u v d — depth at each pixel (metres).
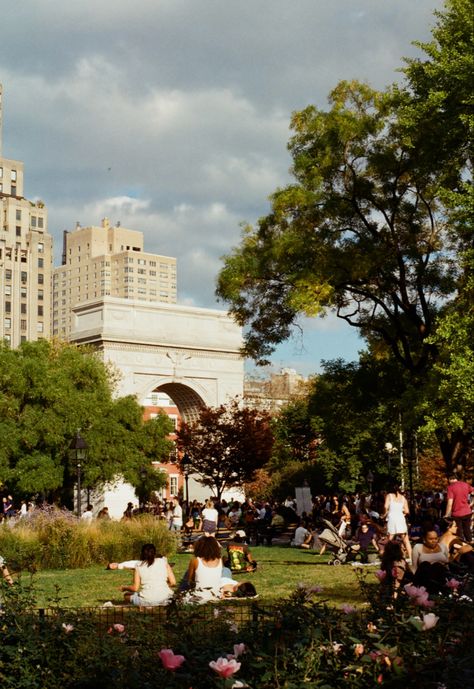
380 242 33.44
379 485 69.19
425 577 12.16
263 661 6.50
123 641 8.05
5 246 138.62
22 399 48.97
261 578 20.42
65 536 25.80
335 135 33.03
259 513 41.03
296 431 80.38
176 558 28.00
